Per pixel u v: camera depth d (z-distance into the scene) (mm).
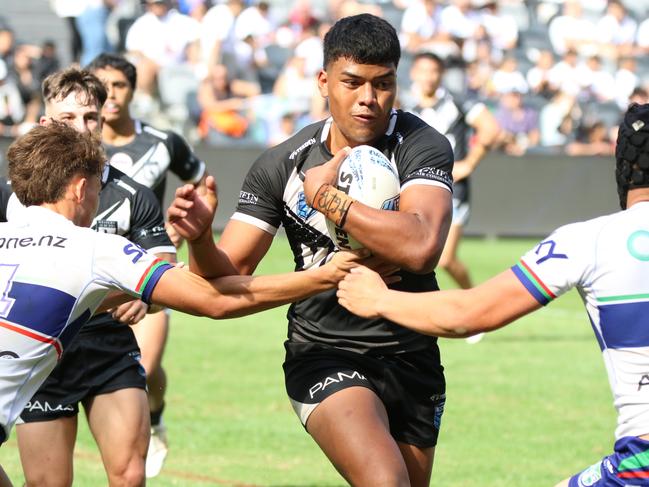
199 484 23000
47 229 14125
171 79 70500
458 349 39875
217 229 63750
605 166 69375
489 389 32844
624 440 12094
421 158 15484
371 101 15070
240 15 73625
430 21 79312
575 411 30234
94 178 14703
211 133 67938
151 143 25031
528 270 12461
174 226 13930
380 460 14258
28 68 63469
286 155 16109
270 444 26500
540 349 39938
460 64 75812
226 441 26688
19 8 76375
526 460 25234
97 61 24453
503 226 68938
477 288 12797
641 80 85125
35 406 17000
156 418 23625
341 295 13711
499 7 86375
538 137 75000
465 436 27422
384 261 14641
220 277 14422
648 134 12312
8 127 61844
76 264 13875
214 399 31016
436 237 14461
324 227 15852
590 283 12242
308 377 15641
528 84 78438
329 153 15930
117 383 17281
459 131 41094
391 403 16016
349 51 14977
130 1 75312
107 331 17406
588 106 77062
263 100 69000
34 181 14289
